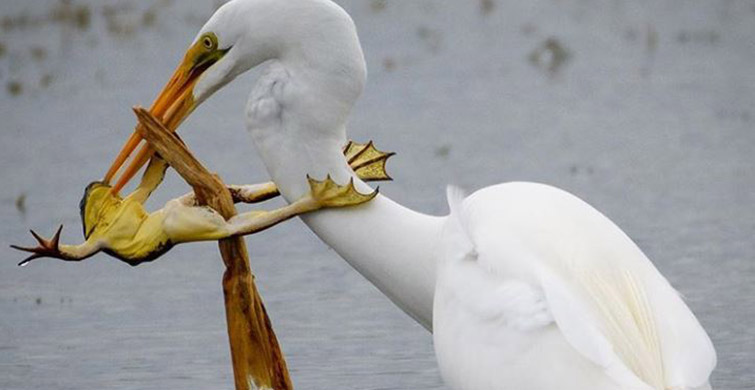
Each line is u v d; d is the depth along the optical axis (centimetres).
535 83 2284
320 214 958
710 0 2983
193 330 1288
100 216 964
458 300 872
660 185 1683
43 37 2697
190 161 962
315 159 953
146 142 980
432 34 2703
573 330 788
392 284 957
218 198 963
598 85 2258
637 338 814
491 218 895
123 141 1947
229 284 989
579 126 1989
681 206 1598
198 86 977
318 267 1447
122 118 2073
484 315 848
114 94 2223
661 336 818
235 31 959
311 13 945
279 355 1006
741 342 1195
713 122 1998
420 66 2431
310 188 952
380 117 2066
